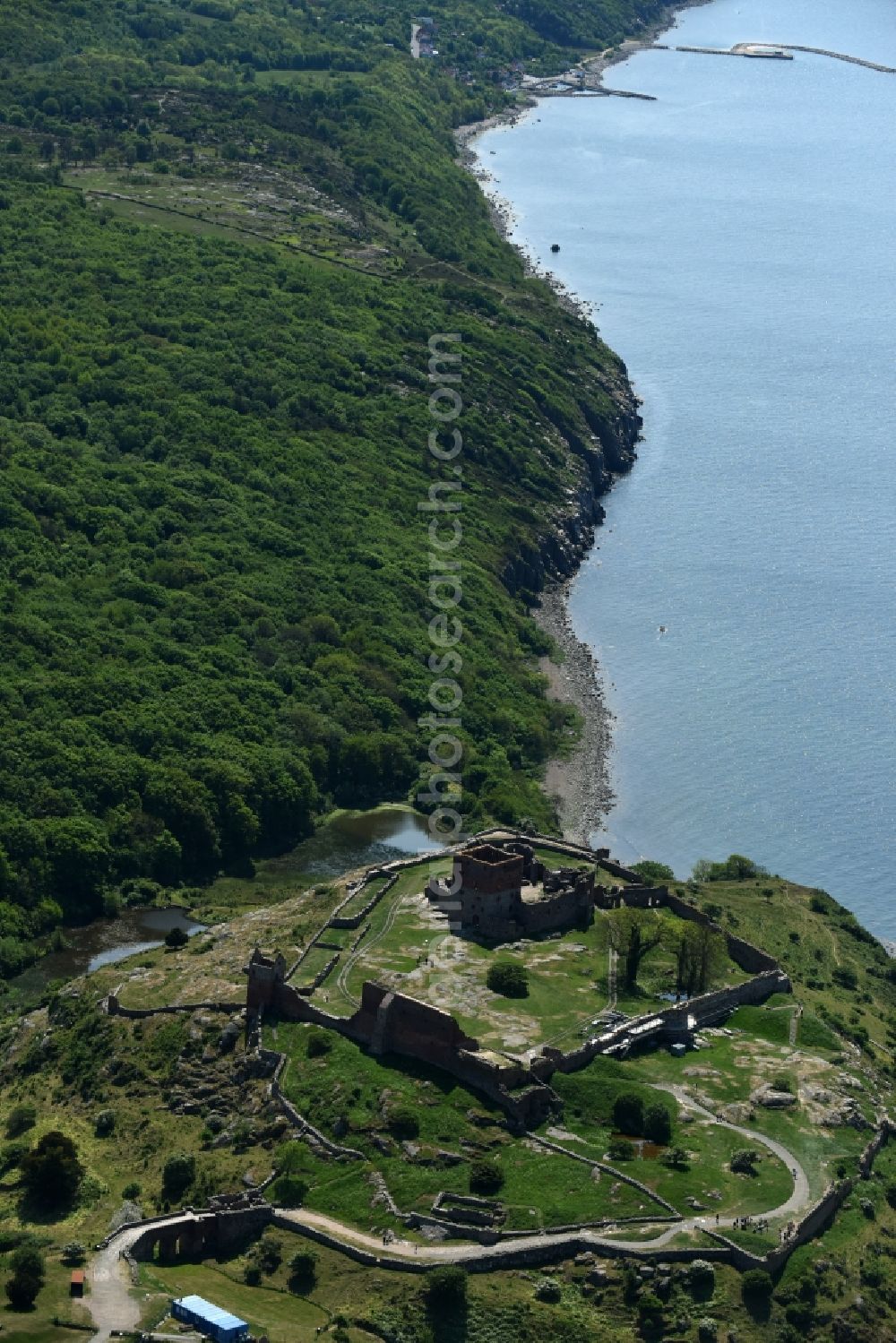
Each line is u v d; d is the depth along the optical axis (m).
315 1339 183.25
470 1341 186.25
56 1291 187.12
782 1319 192.12
